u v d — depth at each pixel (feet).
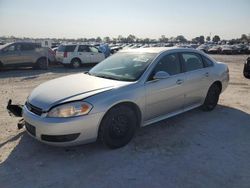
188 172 11.48
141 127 15.43
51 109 11.92
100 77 15.17
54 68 54.03
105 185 10.52
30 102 13.07
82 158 12.59
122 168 11.76
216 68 19.81
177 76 16.20
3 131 15.83
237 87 31.07
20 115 15.31
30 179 10.91
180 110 17.06
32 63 50.14
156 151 13.38
